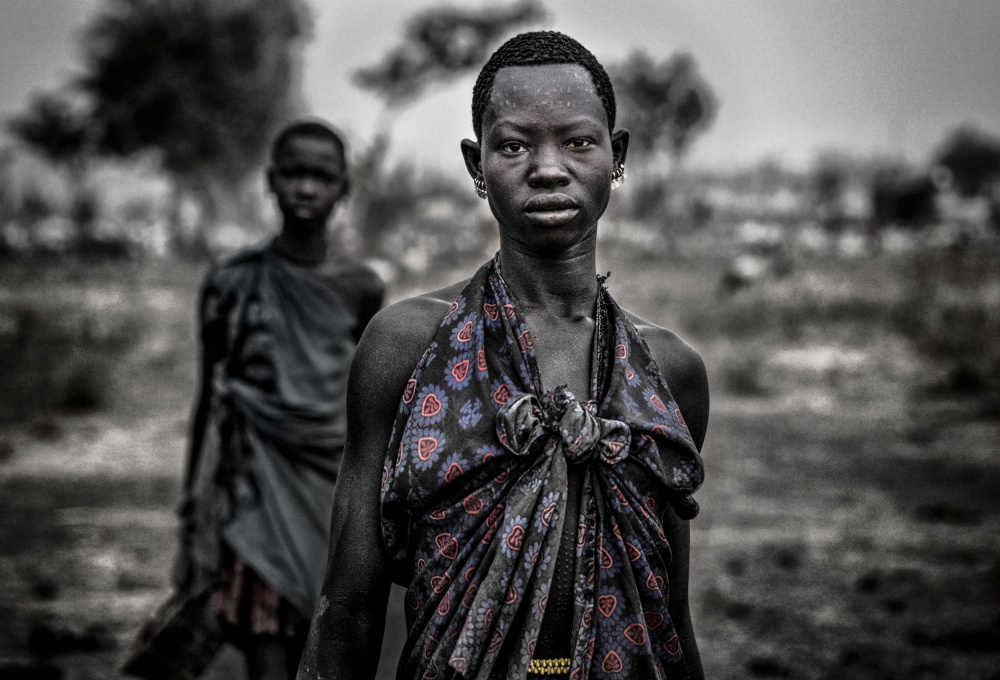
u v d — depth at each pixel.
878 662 4.54
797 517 7.09
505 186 1.53
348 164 3.71
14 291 24.12
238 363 3.55
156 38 36.53
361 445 1.59
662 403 1.56
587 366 1.56
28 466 8.69
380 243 25.39
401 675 1.51
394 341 1.59
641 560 1.48
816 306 18.05
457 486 1.46
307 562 3.40
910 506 7.39
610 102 1.61
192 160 38.12
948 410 11.21
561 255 1.57
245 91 37.28
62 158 40.69
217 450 3.49
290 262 3.62
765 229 35.81
